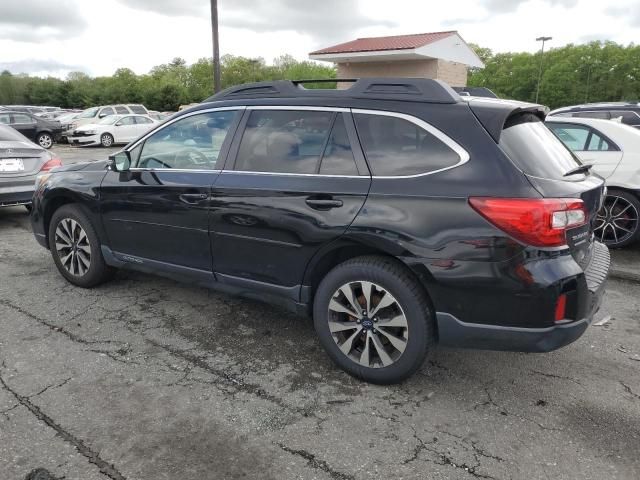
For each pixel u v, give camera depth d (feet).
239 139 11.29
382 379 9.86
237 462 7.88
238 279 11.39
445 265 8.72
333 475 7.64
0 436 8.32
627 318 13.47
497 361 11.07
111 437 8.38
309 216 9.92
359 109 9.97
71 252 14.65
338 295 10.04
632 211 19.02
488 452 8.19
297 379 10.24
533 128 9.90
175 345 11.58
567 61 275.80
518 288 8.37
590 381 10.34
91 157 55.67
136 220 12.84
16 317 12.87
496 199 8.37
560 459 8.04
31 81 302.86
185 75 302.86
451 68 93.56
